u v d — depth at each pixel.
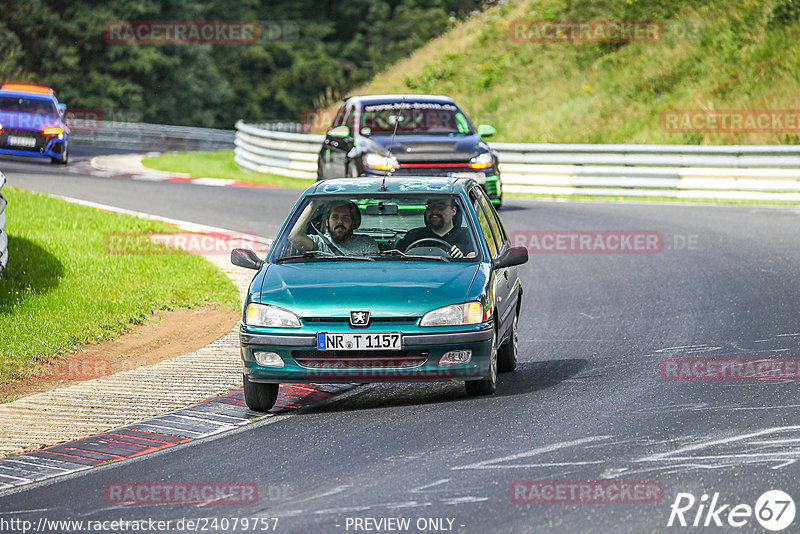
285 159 98.56
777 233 61.59
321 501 21.22
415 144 65.00
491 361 29.03
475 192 33.53
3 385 33.62
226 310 44.78
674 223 66.50
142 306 43.81
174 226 63.50
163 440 26.88
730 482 21.38
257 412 29.50
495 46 134.88
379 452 24.53
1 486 23.67
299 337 27.98
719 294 45.03
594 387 30.41
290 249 31.34
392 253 30.89
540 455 23.69
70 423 28.77
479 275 29.59
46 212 62.97
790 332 37.12
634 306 43.66
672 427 25.62
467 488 21.56
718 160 80.56
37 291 44.34
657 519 19.50
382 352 27.98
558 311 43.47
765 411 26.80
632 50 117.94
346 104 70.75
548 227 65.25
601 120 105.94
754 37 108.19
